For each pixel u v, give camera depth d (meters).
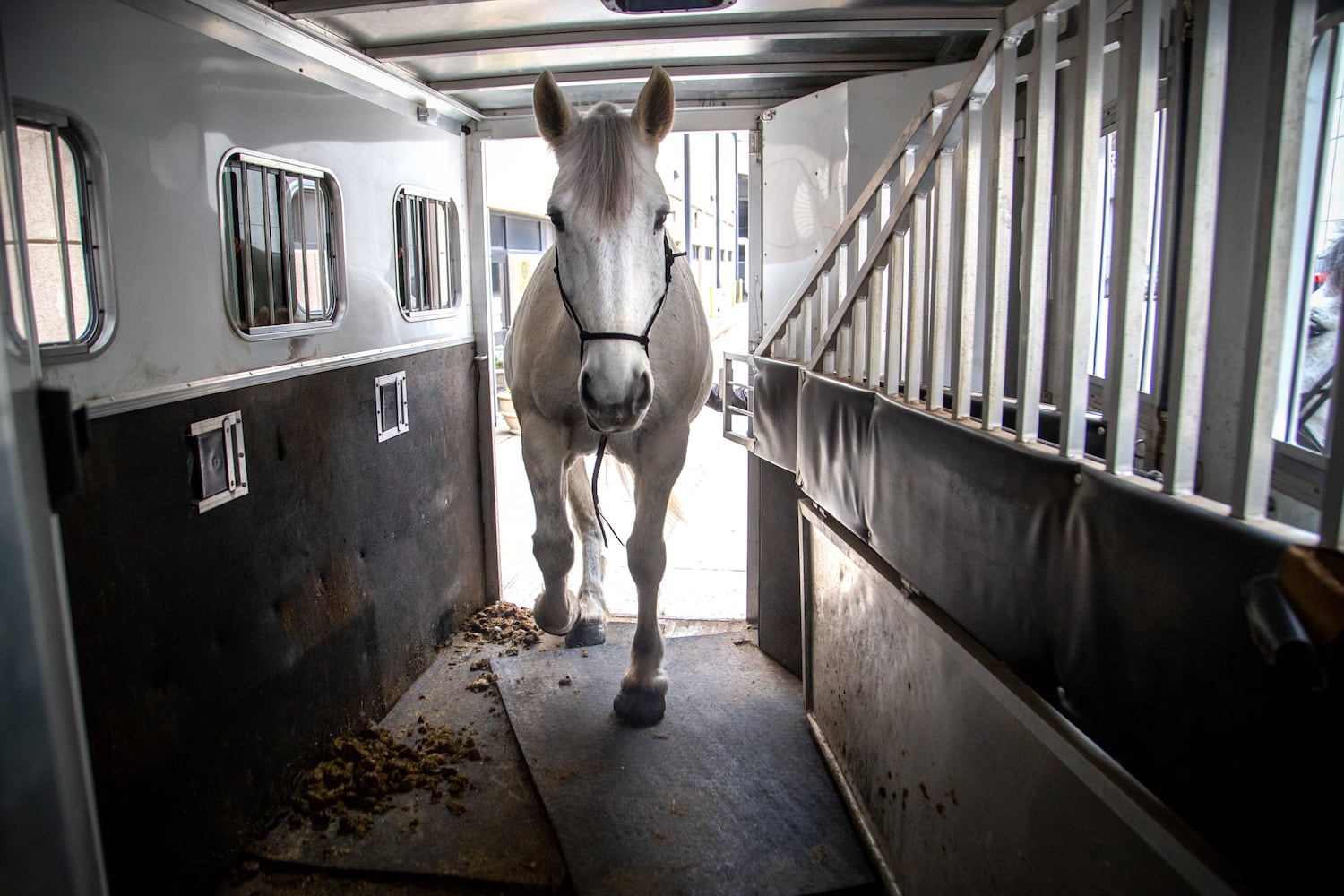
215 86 1.70
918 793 1.48
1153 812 0.77
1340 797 0.54
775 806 1.99
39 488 0.71
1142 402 1.52
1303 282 1.14
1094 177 1.00
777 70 2.71
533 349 2.18
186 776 1.61
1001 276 1.24
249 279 1.83
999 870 1.16
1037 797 1.05
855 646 1.89
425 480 2.79
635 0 2.03
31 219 1.37
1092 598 0.90
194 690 1.63
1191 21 1.00
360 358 2.32
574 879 1.74
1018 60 1.68
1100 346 1.98
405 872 1.78
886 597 1.65
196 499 1.63
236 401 1.77
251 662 1.83
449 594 3.01
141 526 1.48
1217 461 0.93
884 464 1.57
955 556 1.26
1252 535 0.66
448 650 2.94
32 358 0.71
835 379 1.99
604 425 1.73
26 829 0.68
